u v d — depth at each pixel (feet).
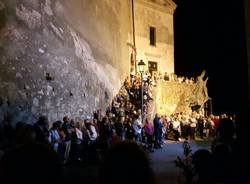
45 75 50.80
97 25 70.79
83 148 49.06
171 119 84.99
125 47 92.07
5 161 5.48
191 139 85.10
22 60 46.98
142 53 106.32
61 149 44.52
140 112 70.33
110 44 77.36
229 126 14.05
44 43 51.70
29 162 5.46
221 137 14.19
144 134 64.85
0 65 43.65
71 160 47.57
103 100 68.69
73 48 59.11
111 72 76.13
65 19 58.44
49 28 53.52
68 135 46.09
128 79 86.43
